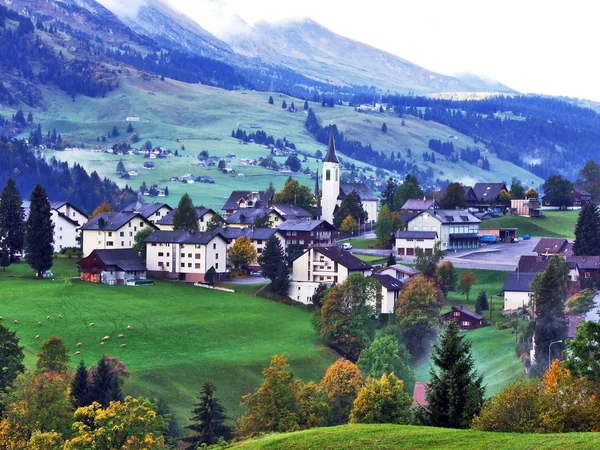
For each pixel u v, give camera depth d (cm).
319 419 14875
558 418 9625
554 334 16950
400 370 17550
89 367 18412
